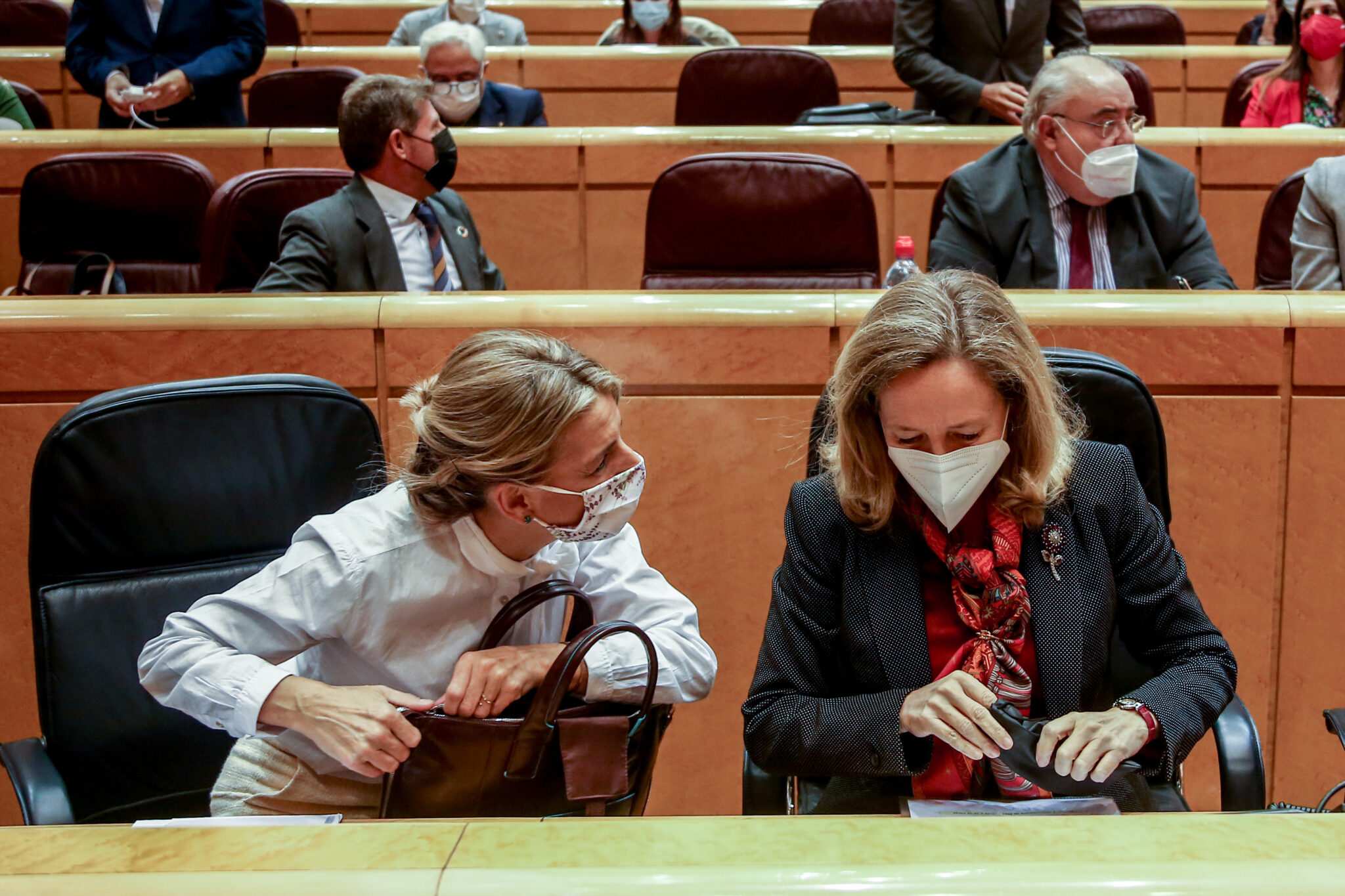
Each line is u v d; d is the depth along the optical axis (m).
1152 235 2.73
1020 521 1.43
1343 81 4.02
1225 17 6.54
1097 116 2.59
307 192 2.99
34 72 5.31
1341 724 1.58
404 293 2.16
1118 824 0.90
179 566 1.61
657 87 5.14
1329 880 0.79
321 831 0.92
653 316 2.10
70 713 1.54
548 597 1.42
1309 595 2.13
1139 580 1.46
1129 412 1.59
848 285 2.96
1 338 2.08
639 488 1.39
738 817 0.93
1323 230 2.71
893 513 1.46
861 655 1.44
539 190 3.91
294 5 6.35
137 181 3.17
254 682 1.35
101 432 1.55
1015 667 1.39
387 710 1.33
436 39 3.83
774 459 2.15
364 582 1.39
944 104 3.75
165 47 4.15
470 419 1.33
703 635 2.22
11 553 2.14
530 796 1.34
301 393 1.65
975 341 1.34
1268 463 2.10
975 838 0.89
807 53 4.27
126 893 0.80
